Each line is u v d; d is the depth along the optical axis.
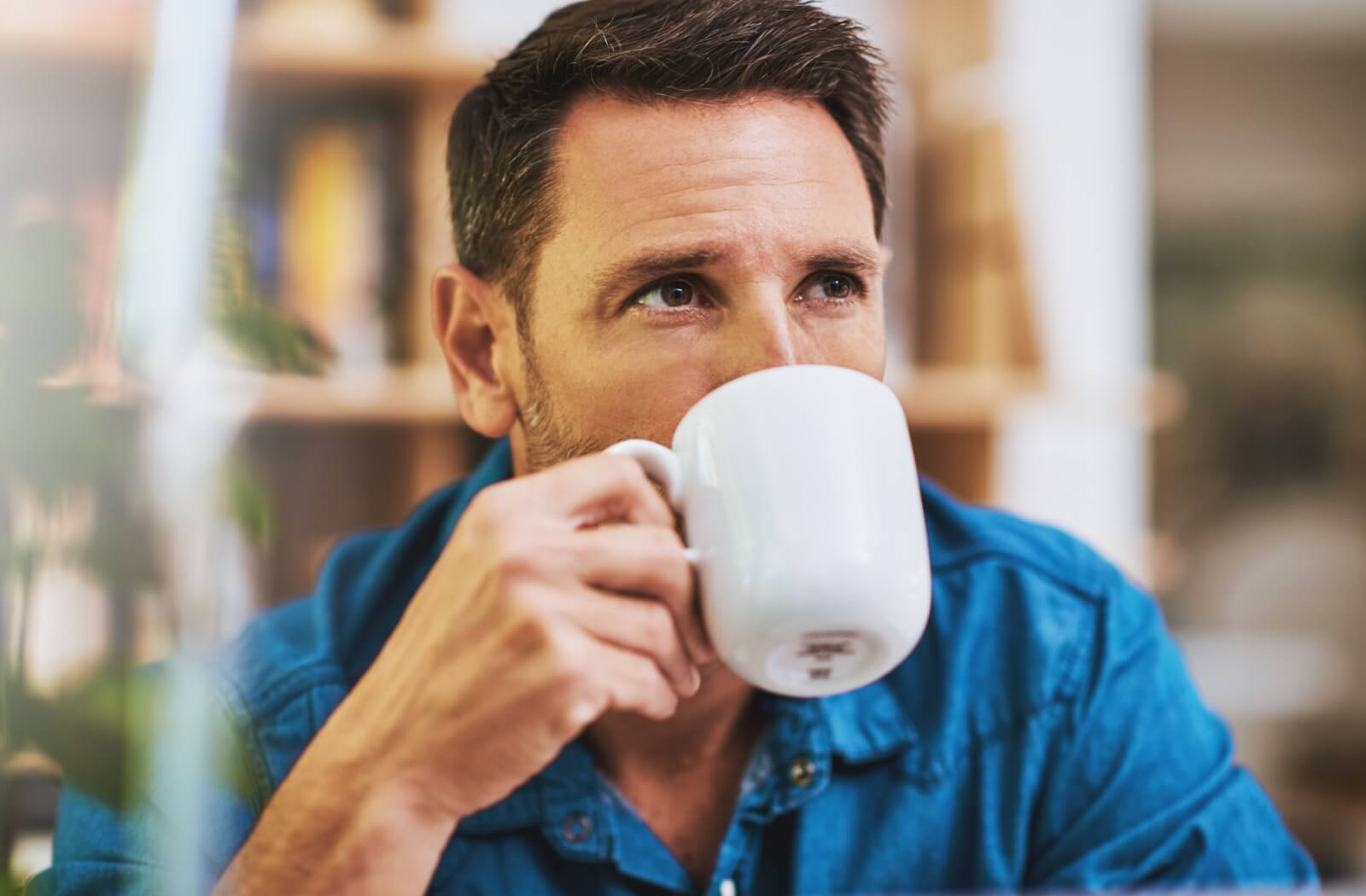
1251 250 2.82
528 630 0.57
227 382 0.75
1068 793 0.88
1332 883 2.12
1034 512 2.30
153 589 0.64
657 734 0.82
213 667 0.85
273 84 1.67
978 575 0.95
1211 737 0.92
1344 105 2.88
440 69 1.70
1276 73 2.85
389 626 0.94
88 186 0.75
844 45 0.76
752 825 0.83
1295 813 2.35
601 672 0.57
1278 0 2.65
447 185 0.90
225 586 1.15
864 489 0.57
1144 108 2.37
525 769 0.59
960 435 2.02
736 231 0.70
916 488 0.60
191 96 0.73
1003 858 0.86
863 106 0.81
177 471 0.67
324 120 1.72
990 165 1.93
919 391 1.93
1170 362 2.77
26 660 0.59
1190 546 2.70
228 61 0.75
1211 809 0.86
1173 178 2.80
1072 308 2.35
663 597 0.59
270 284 1.64
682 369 0.71
